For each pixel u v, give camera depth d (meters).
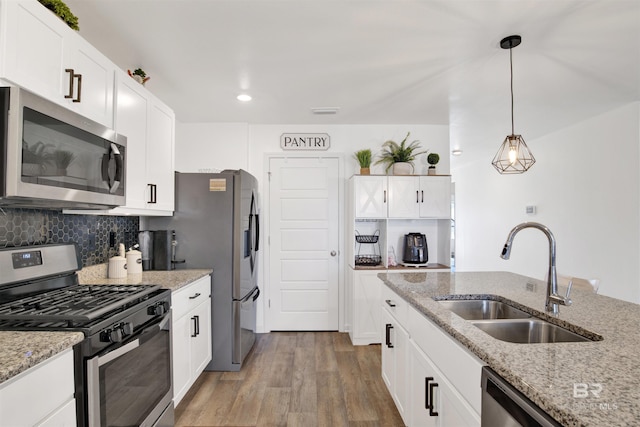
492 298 1.86
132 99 2.03
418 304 1.64
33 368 0.99
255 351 3.24
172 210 2.68
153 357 1.67
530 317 1.57
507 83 2.68
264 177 3.83
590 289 1.99
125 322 1.43
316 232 3.85
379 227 3.86
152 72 2.49
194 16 1.80
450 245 3.62
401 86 2.75
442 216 3.56
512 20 1.83
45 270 1.69
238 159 3.75
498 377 0.97
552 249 1.46
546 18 1.81
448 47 2.12
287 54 2.22
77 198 1.45
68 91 1.47
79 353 1.19
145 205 2.20
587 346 1.06
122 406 1.40
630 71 2.46
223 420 2.12
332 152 3.86
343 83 2.69
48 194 1.29
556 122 3.78
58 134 1.34
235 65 2.38
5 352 1.00
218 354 2.79
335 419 2.13
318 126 3.87
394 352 2.09
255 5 1.71
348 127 3.88
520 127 3.98
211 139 3.75
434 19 1.83
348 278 3.77
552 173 4.25
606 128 3.44
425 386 1.51
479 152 5.40
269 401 2.34
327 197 3.86
